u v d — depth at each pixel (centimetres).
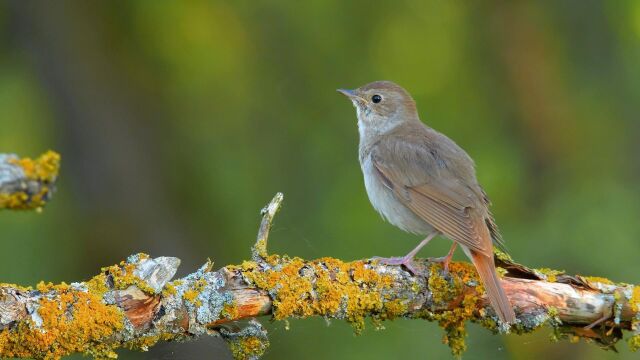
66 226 1377
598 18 1345
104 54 1418
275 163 1396
